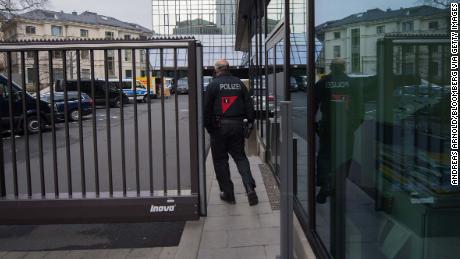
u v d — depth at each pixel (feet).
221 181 18.56
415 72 5.99
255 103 35.40
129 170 28.32
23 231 16.49
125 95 86.02
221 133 17.90
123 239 15.52
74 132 51.88
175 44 15.60
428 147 5.83
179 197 15.62
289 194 9.48
